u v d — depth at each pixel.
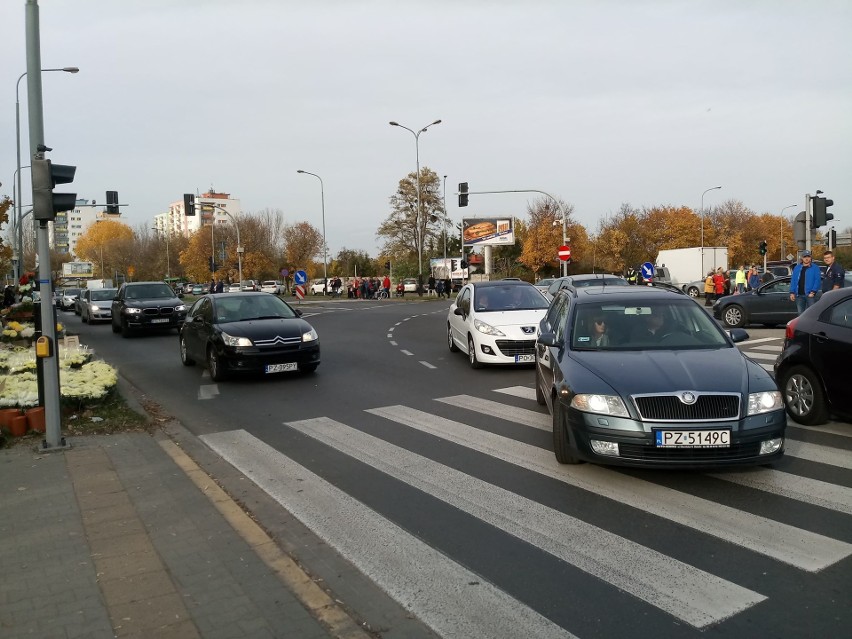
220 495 5.61
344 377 12.18
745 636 3.37
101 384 9.35
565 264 35.75
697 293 42.47
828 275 16.11
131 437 7.72
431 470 6.32
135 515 5.16
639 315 7.00
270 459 6.89
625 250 68.69
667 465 5.33
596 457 5.53
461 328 13.98
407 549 4.55
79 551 4.48
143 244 101.62
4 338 16.41
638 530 4.74
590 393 5.64
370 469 6.42
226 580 4.04
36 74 7.01
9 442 7.41
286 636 3.40
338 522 5.07
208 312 12.88
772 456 5.40
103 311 28.67
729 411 5.34
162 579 4.05
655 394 5.40
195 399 10.47
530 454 6.76
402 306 39.72
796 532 4.64
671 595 3.80
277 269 82.44
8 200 17.38
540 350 8.36
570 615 3.62
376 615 3.67
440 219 72.94
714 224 79.88
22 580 4.06
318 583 4.07
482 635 3.45
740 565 4.15
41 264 7.03
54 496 5.61
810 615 3.55
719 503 5.22
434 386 11.05
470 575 4.13
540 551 4.45
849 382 7.17
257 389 11.20
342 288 70.94
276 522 5.11
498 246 77.88
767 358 13.69
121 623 3.54
